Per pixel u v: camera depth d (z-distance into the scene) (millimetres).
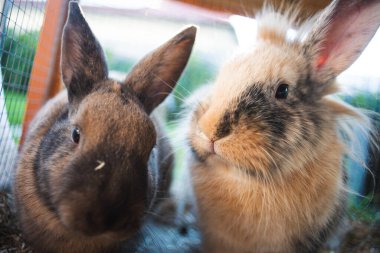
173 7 551
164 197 438
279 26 383
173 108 452
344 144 373
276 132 312
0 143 453
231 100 316
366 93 445
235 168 325
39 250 354
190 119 356
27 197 339
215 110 315
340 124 373
